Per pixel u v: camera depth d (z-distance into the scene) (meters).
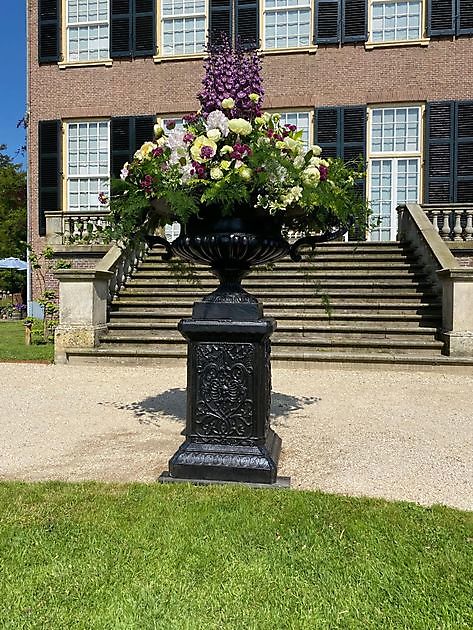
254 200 3.62
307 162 3.78
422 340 9.38
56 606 2.07
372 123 15.91
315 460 4.14
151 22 16.55
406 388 7.30
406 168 15.81
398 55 15.59
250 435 3.55
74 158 17.22
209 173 3.54
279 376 8.23
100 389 7.26
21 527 2.73
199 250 3.74
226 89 3.78
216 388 3.57
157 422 5.43
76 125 17.17
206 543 2.58
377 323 10.09
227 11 16.39
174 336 9.91
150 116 16.59
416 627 1.97
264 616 2.02
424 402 6.40
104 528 2.72
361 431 5.05
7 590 2.17
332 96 15.88
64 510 2.96
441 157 15.48
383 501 3.17
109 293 11.13
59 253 14.83
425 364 8.67
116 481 3.60
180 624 1.96
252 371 3.54
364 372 8.62
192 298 11.33
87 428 5.18
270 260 4.12
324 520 2.85
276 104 16.08
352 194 4.19
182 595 2.15
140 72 16.69
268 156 3.48
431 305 10.16
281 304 10.64
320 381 7.82
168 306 10.98
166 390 7.19
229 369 3.56
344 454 4.31
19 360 10.02
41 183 17.19
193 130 3.79
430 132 15.48
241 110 3.79
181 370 8.87
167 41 16.77
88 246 14.60
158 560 2.42
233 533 2.68
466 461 4.15
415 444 4.62
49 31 17.06
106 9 16.98
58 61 17.05
